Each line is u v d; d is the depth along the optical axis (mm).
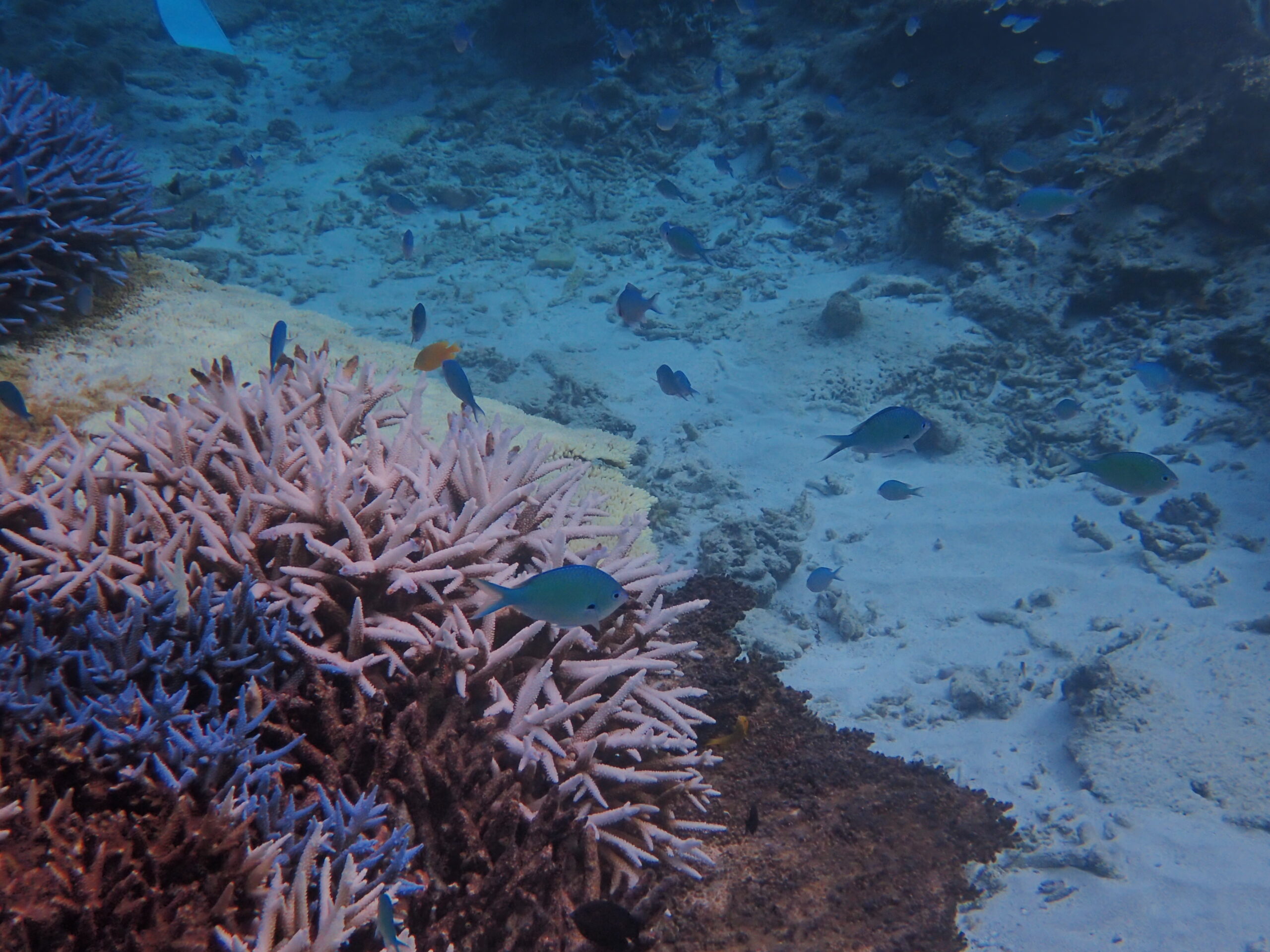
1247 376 1268
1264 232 1352
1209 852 704
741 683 649
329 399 574
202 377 580
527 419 912
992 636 988
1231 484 1142
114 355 784
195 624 458
